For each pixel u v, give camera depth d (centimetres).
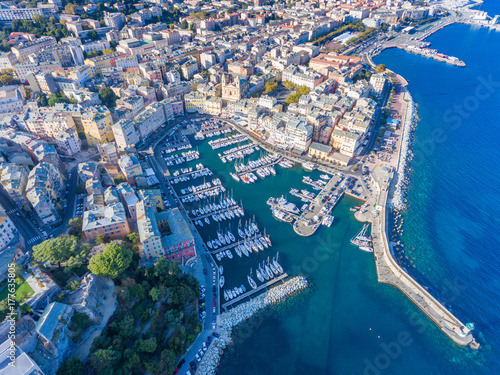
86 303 19075
